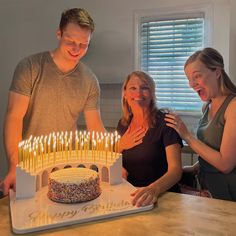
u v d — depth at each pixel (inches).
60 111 70.0
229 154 61.6
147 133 69.2
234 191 64.8
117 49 138.8
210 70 64.2
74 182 48.3
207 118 69.2
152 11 134.2
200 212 46.6
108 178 56.7
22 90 65.0
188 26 132.5
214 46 126.0
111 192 52.5
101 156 59.7
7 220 44.5
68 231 41.4
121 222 43.7
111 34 139.1
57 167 56.6
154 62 141.6
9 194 51.9
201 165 70.0
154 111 70.2
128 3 136.0
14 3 152.6
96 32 140.6
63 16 62.1
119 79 139.9
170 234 40.4
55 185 48.6
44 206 47.2
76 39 61.3
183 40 134.6
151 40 139.9
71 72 69.0
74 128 74.2
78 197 48.1
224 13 122.7
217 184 66.7
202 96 67.1
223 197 66.5
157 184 54.1
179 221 43.8
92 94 74.1
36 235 40.5
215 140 65.4
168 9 131.9
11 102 65.4
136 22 137.2
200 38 131.2
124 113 75.1
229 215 45.4
